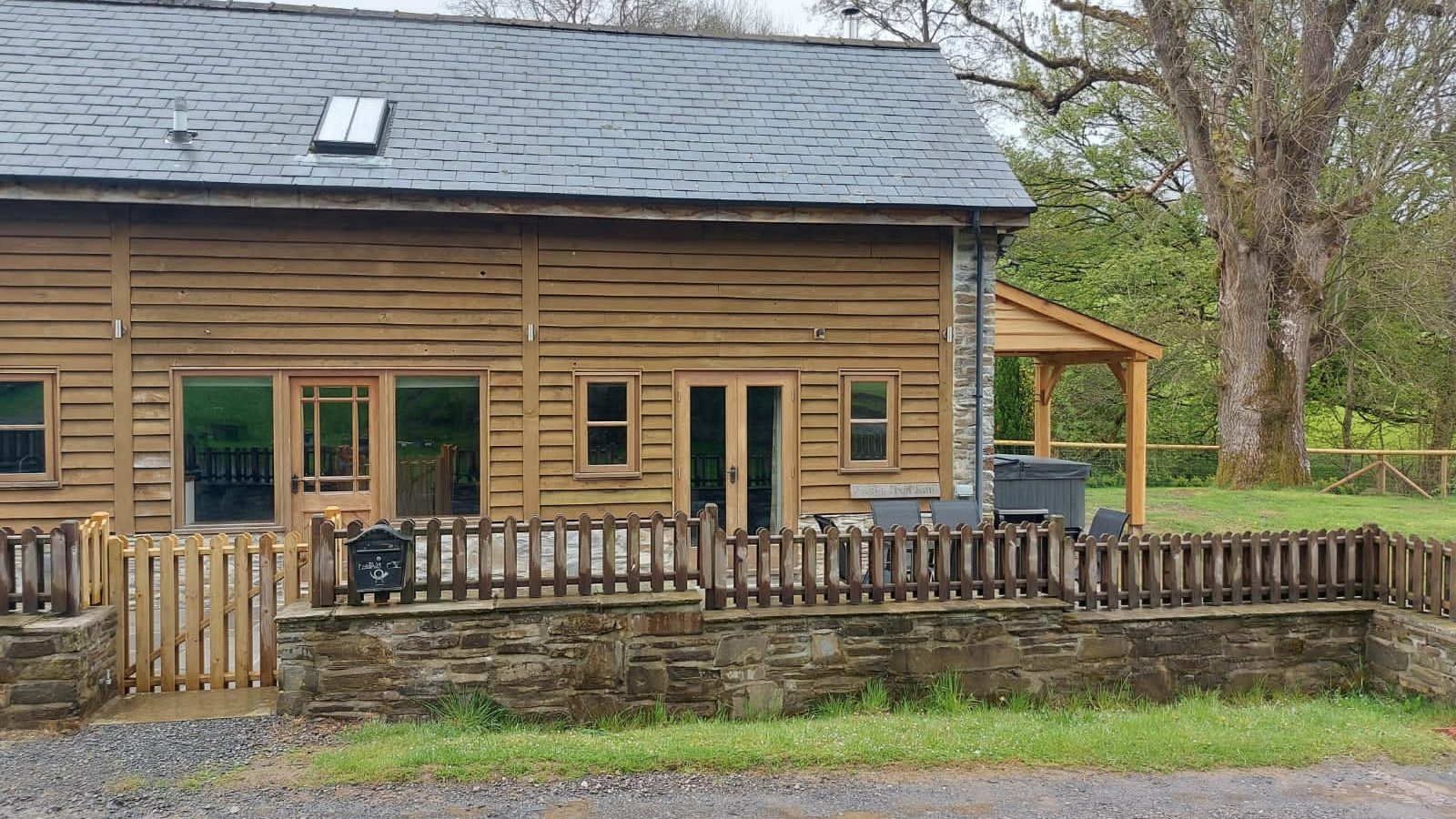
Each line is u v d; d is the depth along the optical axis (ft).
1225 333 63.72
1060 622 25.22
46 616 21.68
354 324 31.96
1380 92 57.72
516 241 32.83
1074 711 24.08
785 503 34.58
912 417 35.24
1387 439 91.81
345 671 21.97
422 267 32.32
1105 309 81.46
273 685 23.66
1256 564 26.32
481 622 22.62
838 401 34.81
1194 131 61.41
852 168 34.65
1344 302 69.00
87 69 34.09
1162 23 59.21
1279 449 63.10
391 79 36.47
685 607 23.48
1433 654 23.97
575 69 39.19
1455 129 57.82
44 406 30.37
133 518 30.83
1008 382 74.02
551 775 18.04
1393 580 26.25
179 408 31.12
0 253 29.96
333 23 39.50
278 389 31.65
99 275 30.53
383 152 31.99
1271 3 57.26
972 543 25.25
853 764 18.80
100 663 22.18
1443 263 64.44
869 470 35.01
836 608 24.34
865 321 34.88
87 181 28.58
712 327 34.01
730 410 34.30
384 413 32.27
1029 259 88.69
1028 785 17.89
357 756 18.86
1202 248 79.56
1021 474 41.88
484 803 16.81
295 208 30.25
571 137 34.40
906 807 16.79
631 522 23.59
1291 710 23.40
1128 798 17.31
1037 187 84.69
